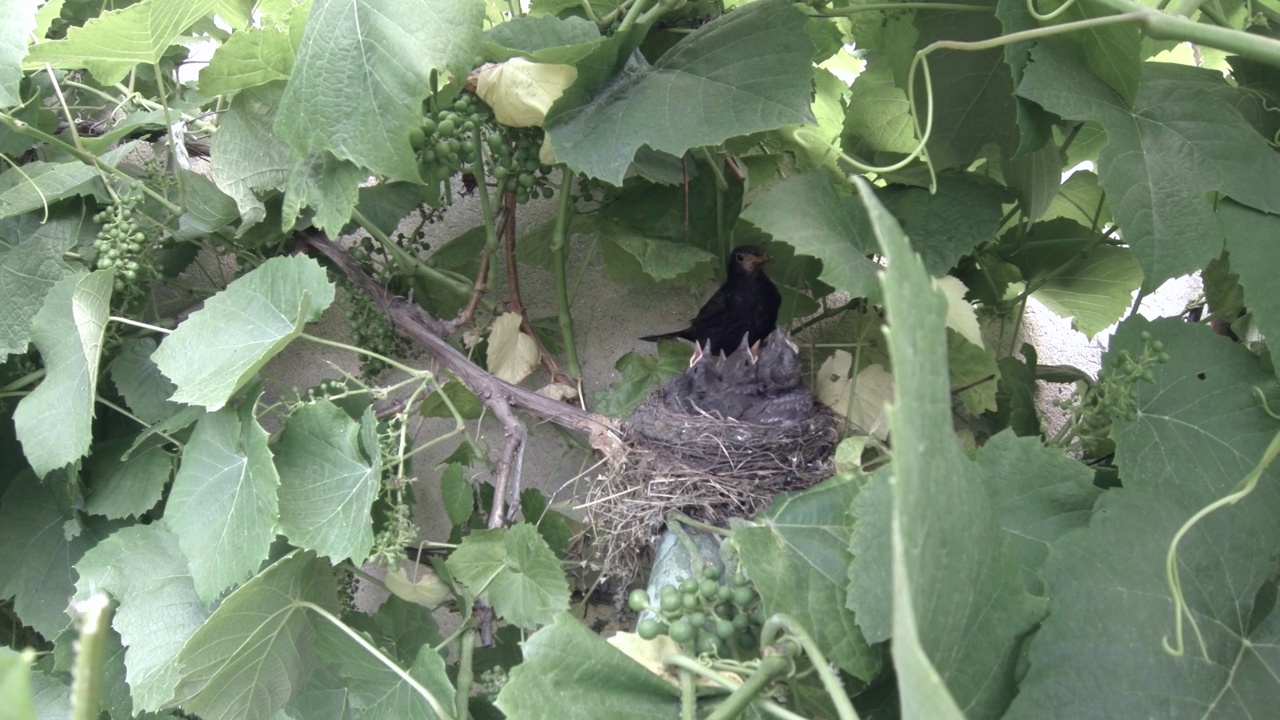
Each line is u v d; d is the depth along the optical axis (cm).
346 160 165
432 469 241
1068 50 155
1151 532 125
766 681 119
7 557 187
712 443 177
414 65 154
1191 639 120
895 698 137
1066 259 212
